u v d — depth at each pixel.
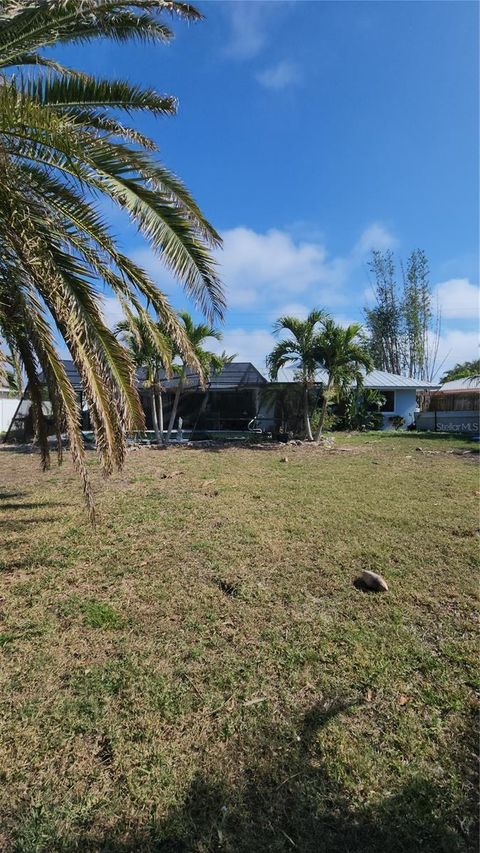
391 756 2.13
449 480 8.56
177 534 5.25
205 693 2.55
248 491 7.58
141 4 3.53
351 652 2.94
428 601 3.62
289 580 4.00
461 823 1.80
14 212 3.40
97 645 3.04
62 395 4.32
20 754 2.15
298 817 1.83
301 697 2.53
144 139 4.22
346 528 5.46
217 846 1.71
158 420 16.23
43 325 4.10
